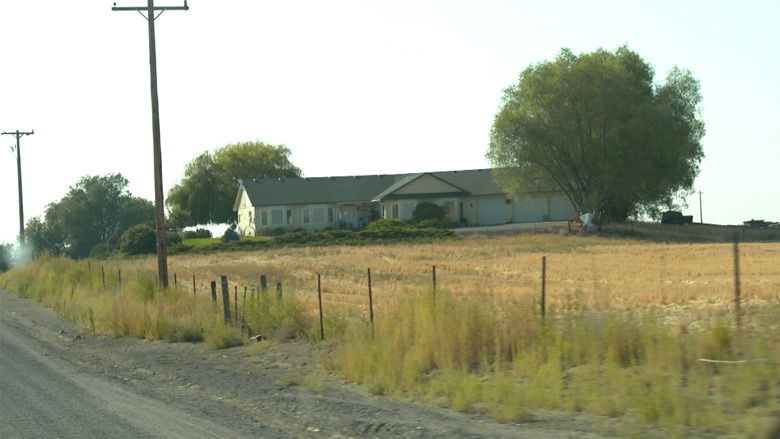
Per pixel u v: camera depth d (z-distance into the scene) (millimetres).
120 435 9539
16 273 48094
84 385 13688
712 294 20828
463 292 17562
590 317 12961
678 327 14523
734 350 10773
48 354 18328
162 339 20484
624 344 11672
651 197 71312
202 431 9719
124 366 16297
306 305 19938
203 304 22000
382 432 9273
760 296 19375
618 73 65625
